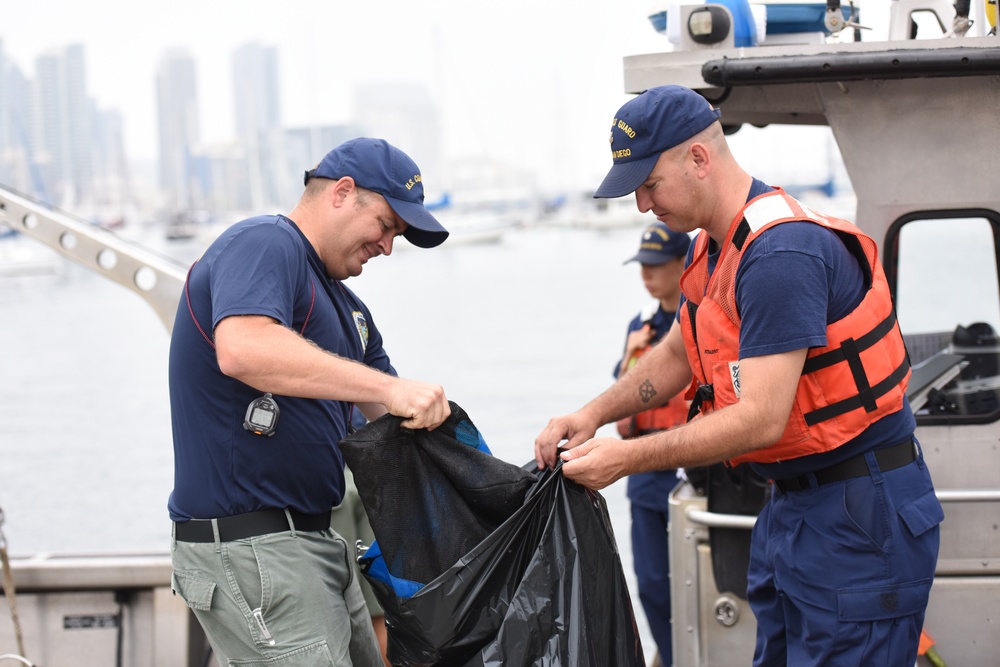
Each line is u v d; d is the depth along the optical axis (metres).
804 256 2.40
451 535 2.54
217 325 2.35
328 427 2.62
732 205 2.55
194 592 2.53
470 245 66.81
